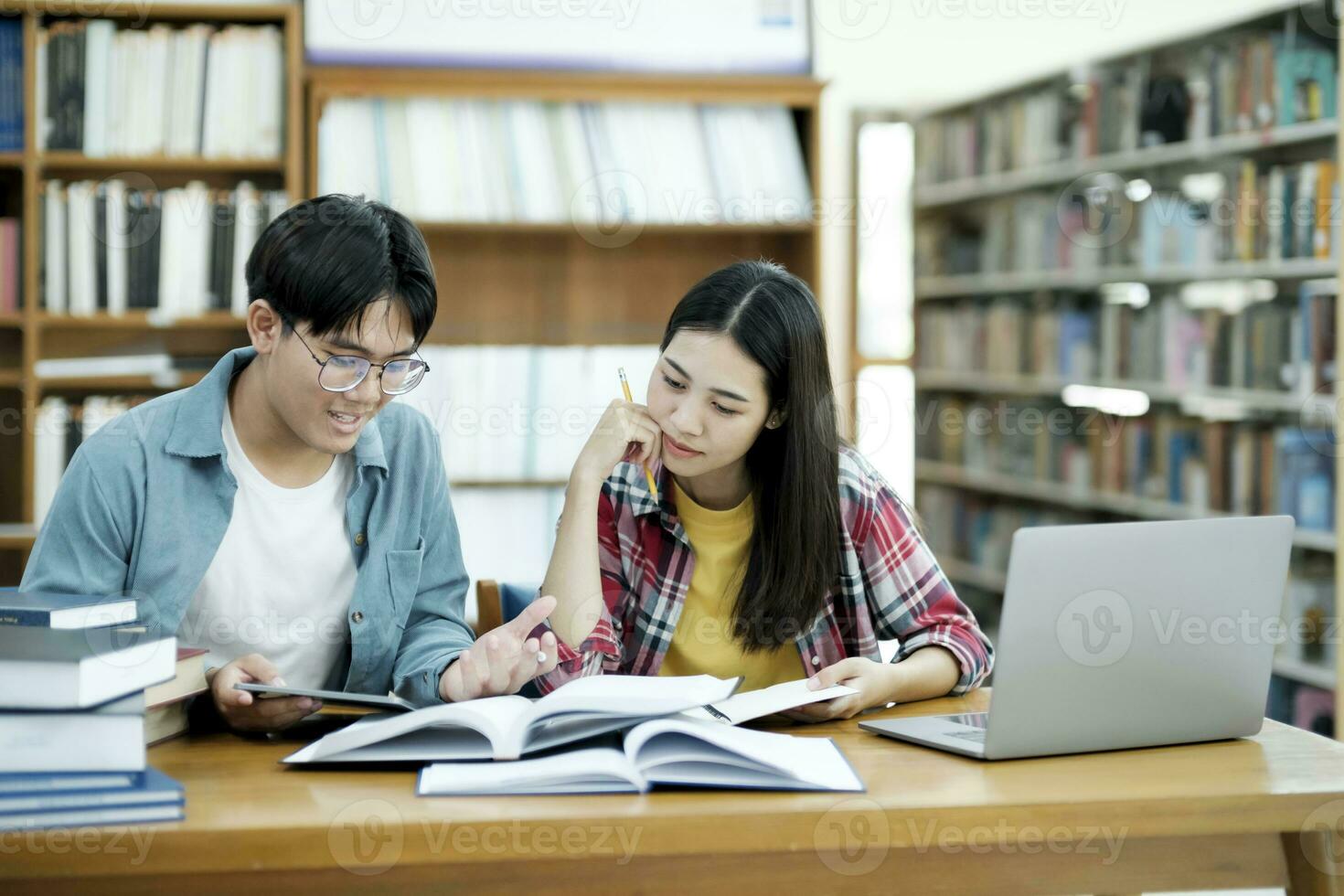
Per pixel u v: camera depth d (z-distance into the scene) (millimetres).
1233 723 1270
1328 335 3229
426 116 3152
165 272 3049
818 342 1491
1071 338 4176
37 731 974
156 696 1144
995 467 4578
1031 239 4344
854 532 1583
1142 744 1240
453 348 3154
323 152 3086
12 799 949
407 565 1496
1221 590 1232
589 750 1135
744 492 1578
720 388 1423
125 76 3035
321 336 1249
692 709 1259
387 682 1499
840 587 1584
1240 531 1233
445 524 1579
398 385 1313
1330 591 3271
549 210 3162
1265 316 3424
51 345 3189
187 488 1391
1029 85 4281
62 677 976
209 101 3066
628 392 1565
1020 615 1150
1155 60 3840
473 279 3320
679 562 1579
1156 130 3787
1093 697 1197
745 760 1076
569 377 3195
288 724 1225
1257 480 3441
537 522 3184
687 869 1024
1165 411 3869
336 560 1475
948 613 1571
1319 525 3242
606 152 3197
